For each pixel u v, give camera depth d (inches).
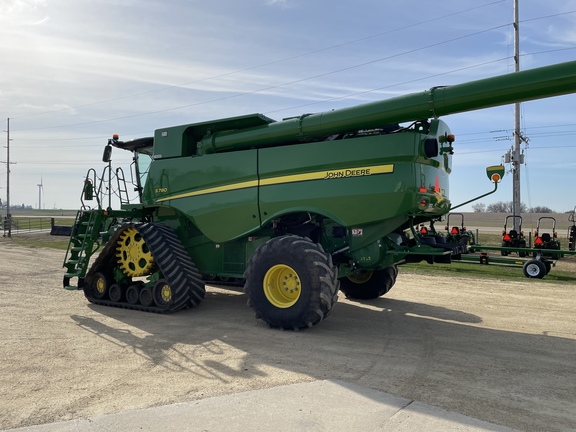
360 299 345.4
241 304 326.6
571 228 613.3
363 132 264.4
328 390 158.6
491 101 220.8
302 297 239.9
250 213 274.7
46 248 848.9
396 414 139.2
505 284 418.6
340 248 273.0
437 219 298.5
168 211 327.0
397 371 184.2
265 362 195.5
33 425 135.9
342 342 227.9
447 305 326.0
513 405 151.4
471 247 495.5
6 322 266.8
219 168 287.1
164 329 253.6
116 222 353.7
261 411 140.9
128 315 289.3
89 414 144.1
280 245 248.5
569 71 200.4
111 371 184.5
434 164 255.3
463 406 149.7
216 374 180.5
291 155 261.3
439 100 230.1
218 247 306.5
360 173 242.1
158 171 314.3
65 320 274.2
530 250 486.3
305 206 255.8
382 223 246.2
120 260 319.9
